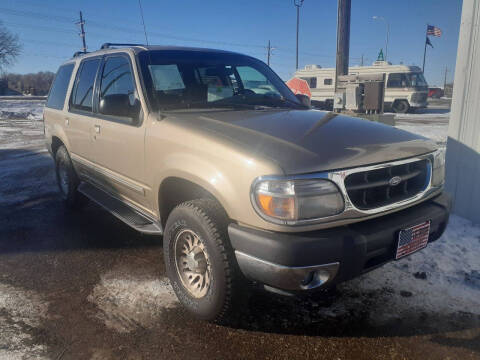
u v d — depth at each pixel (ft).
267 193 7.12
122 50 12.11
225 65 12.53
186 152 8.71
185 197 10.07
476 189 13.91
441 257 11.68
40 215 16.19
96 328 8.74
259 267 7.29
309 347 8.16
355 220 7.53
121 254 12.48
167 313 9.32
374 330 8.64
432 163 9.09
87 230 14.49
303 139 8.12
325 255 7.07
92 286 10.53
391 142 8.69
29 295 10.09
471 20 13.37
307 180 7.13
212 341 8.35
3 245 13.20
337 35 28.17
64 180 16.98
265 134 8.35
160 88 10.73
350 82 27.94
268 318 9.13
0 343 8.21
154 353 7.99
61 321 8.99
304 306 9.59
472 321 8.86
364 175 7.64
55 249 12.87
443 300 9.66
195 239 8.80
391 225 7.84
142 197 10.91
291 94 13.42
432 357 7.82
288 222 7.05
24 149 33.04
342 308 9.46
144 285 10.57
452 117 14.42
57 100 16.79
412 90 75.82
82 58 15.10
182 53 12.09
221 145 8.05
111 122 11.66
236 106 11.23
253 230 7.39
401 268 11.19
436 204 9.09
